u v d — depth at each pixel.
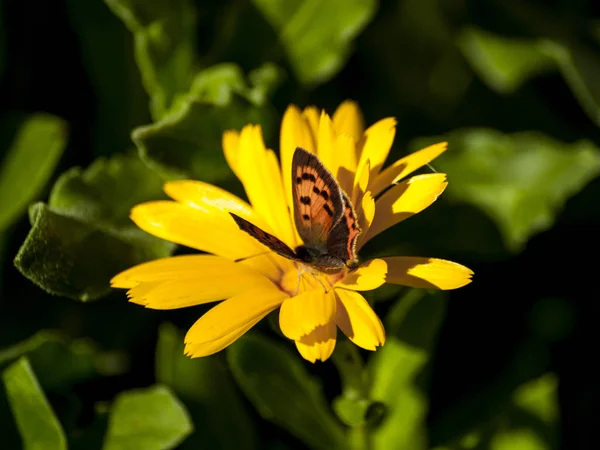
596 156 0.39
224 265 0.35
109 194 0.38
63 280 0.37
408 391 0.38
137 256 0.38
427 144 0.40
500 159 0.39
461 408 0.40
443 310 0.37
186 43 0.40
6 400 0.37
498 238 0.39
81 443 0.38
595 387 0.40
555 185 0.39
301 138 0.36
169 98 0.40
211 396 0.38
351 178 0.36
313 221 0.35
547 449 0.38
